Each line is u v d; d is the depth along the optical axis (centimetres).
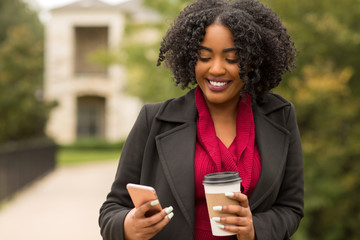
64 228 759
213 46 159
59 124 3039
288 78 673
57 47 3038
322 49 695
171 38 177
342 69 710
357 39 684
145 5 1024
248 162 166
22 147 1192
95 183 1371
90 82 3033
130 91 1134
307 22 694
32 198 1077
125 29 1170
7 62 1808
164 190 166
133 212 155
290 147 178
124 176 173
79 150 2908
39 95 2153
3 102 1709
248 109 174
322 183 642
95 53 1159
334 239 659
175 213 164
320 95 628
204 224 165
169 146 169
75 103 3084
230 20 158
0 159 951
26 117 1781
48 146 1631
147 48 1082
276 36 171
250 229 145
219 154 164
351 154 659
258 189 164
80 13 3012
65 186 1298
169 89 880
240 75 160
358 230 662
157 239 164
